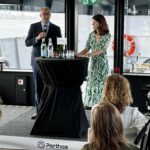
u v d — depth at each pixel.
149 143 2.65
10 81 6.74
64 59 4.45
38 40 5.38
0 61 6.82
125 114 3.11
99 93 5.47
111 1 6.16
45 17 5.45
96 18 5.32
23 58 6.80
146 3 6.07
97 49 5.29
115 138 1.94
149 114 5.23
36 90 5.55
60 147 4.38
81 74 4.55
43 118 4.76
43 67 4.56
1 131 4.95
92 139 1.99
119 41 6.21
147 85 5.66
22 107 6.55
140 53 6.23
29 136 4.70
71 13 6.30
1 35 6.82
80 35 6.39
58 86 4.66
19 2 6.47
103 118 1.97
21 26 6.70
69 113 4.66
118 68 6.18
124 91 3.05
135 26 6.17
